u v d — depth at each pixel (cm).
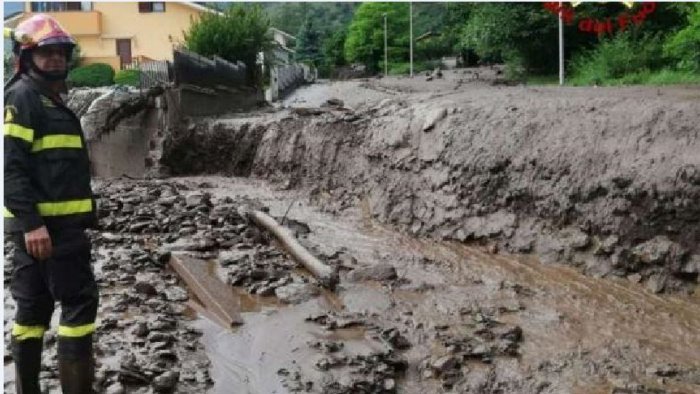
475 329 666
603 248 803
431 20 5525
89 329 437
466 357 611
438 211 995
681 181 751
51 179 416
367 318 699
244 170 1509
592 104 943
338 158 1266
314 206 1188
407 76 4000
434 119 1082
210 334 652
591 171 847
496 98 1145
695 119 805
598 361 602
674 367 586
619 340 643
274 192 1306
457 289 785
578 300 739
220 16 2256
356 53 5453
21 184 402
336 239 993
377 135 1189
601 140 863
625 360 603
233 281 785
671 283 740
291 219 1070
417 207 1030
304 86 3750
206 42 2155
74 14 3962
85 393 439
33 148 414
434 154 1043
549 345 638
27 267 429
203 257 864
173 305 717
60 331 434
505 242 901
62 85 432
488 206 945
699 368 585
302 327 674
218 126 1571
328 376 569
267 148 1449
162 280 789
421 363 602
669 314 692
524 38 2645
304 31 6225
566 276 802
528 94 1195
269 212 1133
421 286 793
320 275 788
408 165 1080
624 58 1931
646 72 1830
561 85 1844
